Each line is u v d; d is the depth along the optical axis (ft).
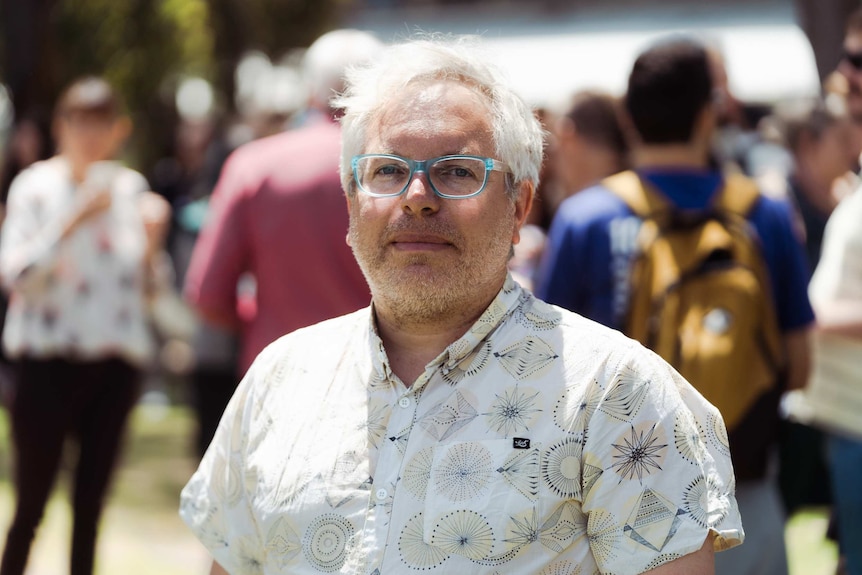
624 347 8.13
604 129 18.71
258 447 8.80
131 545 25.46
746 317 12.73
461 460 8.00
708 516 7.86
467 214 8.25
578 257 13.30
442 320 8.45
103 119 20.22
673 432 7.92
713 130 13.80
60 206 20.06
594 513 7.89
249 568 8.95
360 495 8.20
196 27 55.36
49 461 20.08
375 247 8.41
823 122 19.67
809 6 22.04
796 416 14.98
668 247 12.96
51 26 39.83
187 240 32.04
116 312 20.34
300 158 16.52
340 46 16.83
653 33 73.00
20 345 19.97
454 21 82.69
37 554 24.38
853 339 14.03
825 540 15.69
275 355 9.10
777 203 13.52
